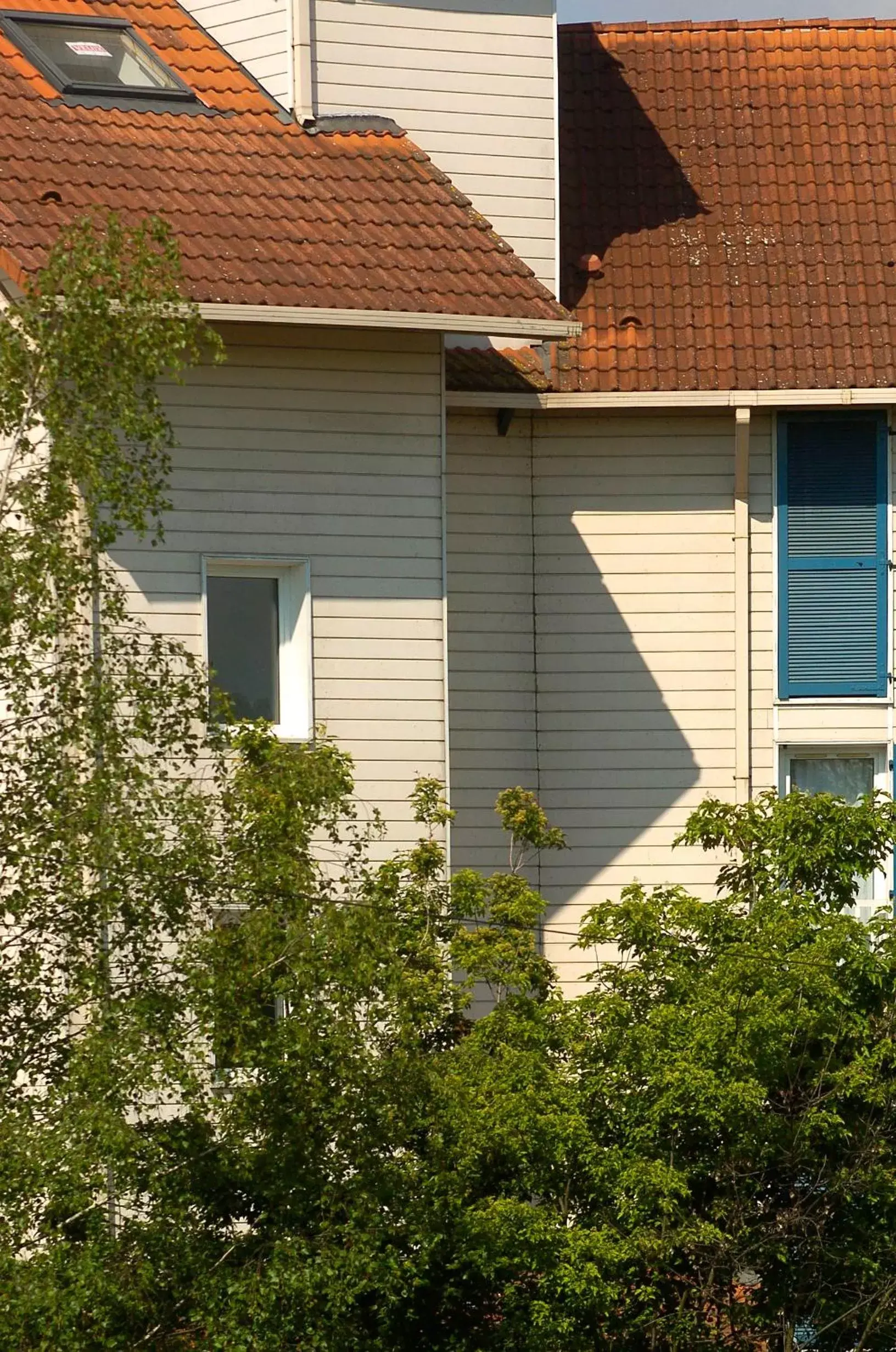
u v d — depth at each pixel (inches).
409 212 1041.5
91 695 711.7
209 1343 708.0
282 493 997.2
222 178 1029.8
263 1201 738.8
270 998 722.8
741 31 1293.1
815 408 1127.0
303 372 1003.3
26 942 716.0
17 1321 660.7
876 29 1295.5
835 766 1149.1
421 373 1022.4
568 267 1170.0
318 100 1127.0
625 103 1253.7
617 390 1110.4
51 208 960.9
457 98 1152.8
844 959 808.9
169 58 1123.9
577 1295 762.8
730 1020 764.6
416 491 1019.9
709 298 1152.8
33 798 712.4
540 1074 780.0
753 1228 802.2
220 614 996.6
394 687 1011.9
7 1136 672.4
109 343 714.8
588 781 1125.7
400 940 770.2
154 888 706.8
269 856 719.7
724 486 1138.7
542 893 1117.7
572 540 1135.0
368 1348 764.0
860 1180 795.4
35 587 690.8
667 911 832.9
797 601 1138.7
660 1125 783.1
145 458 742.5
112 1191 713.0
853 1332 812.6
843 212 1197.1
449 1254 772.6
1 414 712.4
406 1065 738.2
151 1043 690.8
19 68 1074.1
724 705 1135.0
